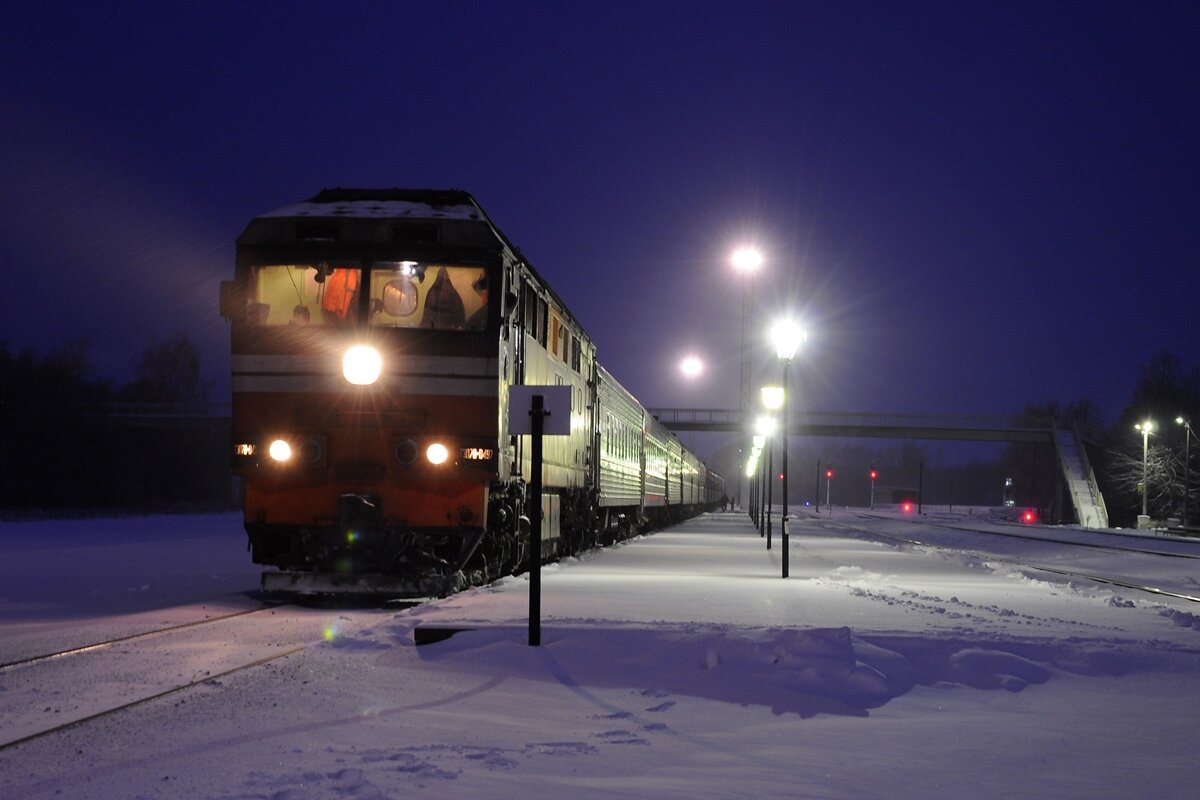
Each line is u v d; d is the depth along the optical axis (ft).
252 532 48.47
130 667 31.50
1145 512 268.21
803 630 33.58
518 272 53.62
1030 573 87.35
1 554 89.45
